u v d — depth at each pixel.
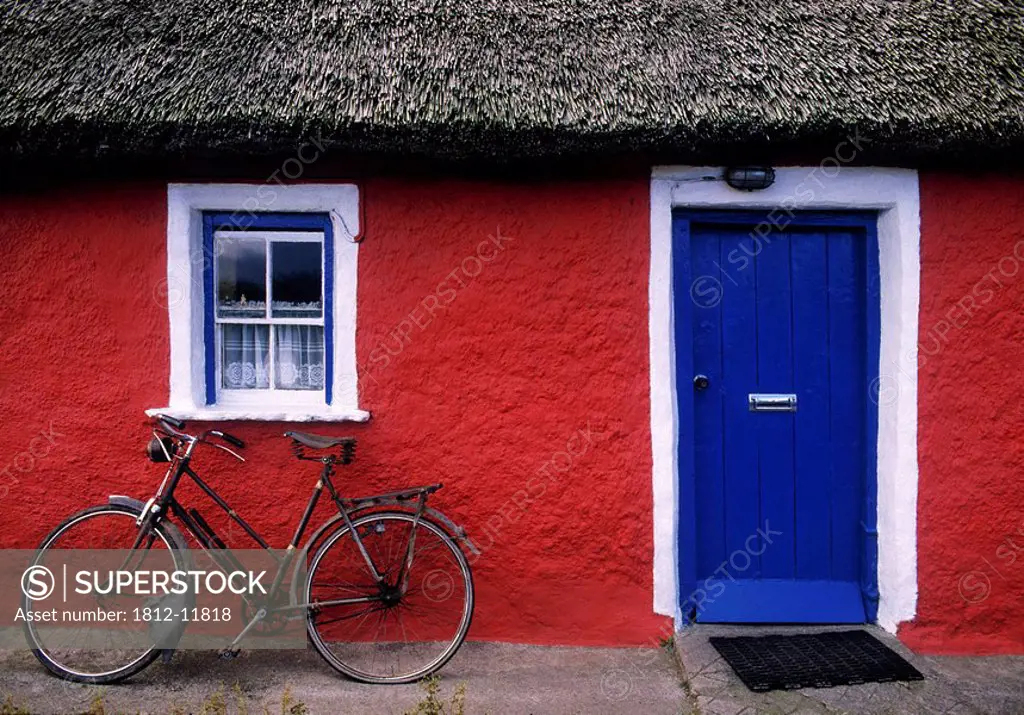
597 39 3.52
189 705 3.02
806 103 3.26
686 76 3.35
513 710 3.01
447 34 3.51
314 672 3.31
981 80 3.36
